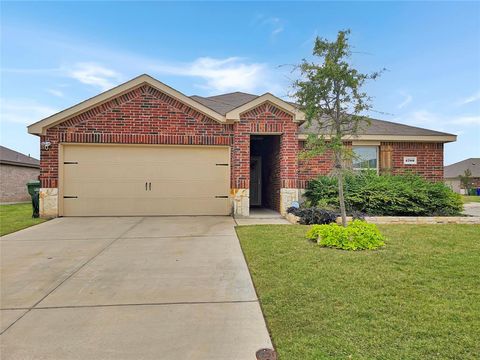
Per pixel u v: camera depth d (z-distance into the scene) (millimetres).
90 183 10094
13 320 3334
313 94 6086
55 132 9867
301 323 3109
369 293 3762
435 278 4211
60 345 2846
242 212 10141
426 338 2758
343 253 5430
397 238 6504
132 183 10227
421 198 9172
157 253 5863
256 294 3969
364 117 6090
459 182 39375
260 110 10188
